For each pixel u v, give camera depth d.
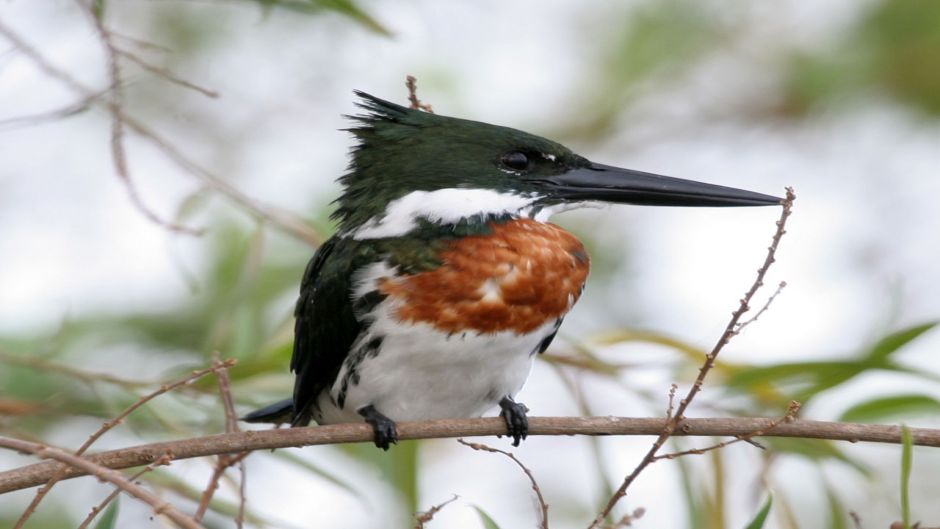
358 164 9.23
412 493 10.50
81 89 8.40
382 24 9.72
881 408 9.35
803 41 18.22
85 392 10.02
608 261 16.09
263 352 10.20
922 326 8.95
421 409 8.72
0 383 11.55
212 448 7.28
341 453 11.55
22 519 6.55
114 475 6.01
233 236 13.53
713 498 9.53
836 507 9.88
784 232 7.22
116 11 14.42
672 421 7.29
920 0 17.52
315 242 10.28
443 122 9.24
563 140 18.03
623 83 18.14
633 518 7.19
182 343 13.98
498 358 8.54
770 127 18.39
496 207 8.87
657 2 18.31
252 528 9.13
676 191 9.34
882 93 17.98
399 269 8.41
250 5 10.80
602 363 10.44
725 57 18.47
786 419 7.36
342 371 8.74
